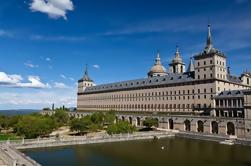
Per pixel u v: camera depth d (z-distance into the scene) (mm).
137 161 76562
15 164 60375
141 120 168000
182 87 161125
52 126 122688
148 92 187625
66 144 101500
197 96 151125
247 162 75500
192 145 103125
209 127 128625
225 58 151875
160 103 176750
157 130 142750
